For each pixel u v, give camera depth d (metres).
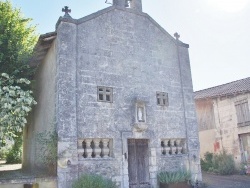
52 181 9.45
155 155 11.58
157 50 12.89
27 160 15.67
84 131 10.23
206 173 17.84
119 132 10.94
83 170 9.91
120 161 10.68
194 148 12.66
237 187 12.57
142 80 12.07
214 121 19.61
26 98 10.69
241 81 20.44
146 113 11.75
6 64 12.16
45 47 12.29
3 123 10.59
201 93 22.44
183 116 12.85
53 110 10.81
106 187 9.54
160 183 11.25
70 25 10.91
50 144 9.91
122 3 12.74
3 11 13.78
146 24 12.90
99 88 10.98
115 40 11.82
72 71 10.50
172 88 12.88
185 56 13.73
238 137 17.94
